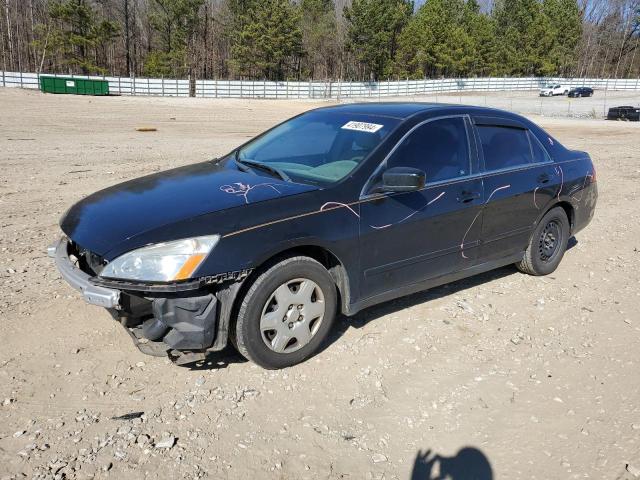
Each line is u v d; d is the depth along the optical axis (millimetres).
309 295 3604
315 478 2756
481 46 85562
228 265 3201
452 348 4004
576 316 4613
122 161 11570
